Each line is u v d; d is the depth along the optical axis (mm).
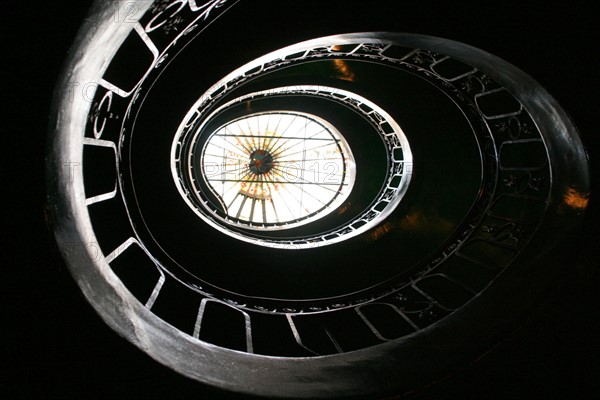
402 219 7180
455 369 3418
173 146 5539
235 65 4723
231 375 3025
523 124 4945
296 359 3443
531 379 3447
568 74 3430
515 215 5199
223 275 6680
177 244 6492
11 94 1854
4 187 2008
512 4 3510
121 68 3264
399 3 3699
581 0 3410
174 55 4309
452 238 6059
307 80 7504
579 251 3457
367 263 7031
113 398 2650
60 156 2148
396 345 3672
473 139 6559
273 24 4363
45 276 2260
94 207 3885
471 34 3531
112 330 2508
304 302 5805
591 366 3490
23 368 2504
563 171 3729
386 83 7141
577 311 3498
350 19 3941
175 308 4828
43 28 1812
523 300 3615
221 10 4129
